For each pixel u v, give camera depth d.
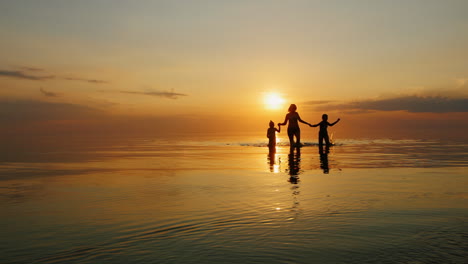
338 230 3.93
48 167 10.91
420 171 9.20
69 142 29.83
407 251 3.24
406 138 30.64
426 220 4.34
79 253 3.30
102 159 13.59
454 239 3.58
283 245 3.45
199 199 5.76
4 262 3.09
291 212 4.80
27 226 4.25
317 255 3.16
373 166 10.39
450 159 12.38
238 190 6.58
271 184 7.24
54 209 5.14
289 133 20.98
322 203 5.36
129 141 31.23
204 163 11.73
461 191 6.34
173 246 3.46
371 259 3.06
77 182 7.82
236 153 16.14
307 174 8.77
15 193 6.49
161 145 24.05
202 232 3.91
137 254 3.25
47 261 3.11
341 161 11.91
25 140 35.12
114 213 4.86
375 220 4.35
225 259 3.09
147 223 4.31
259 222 4.30
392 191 6.36
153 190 6.69
